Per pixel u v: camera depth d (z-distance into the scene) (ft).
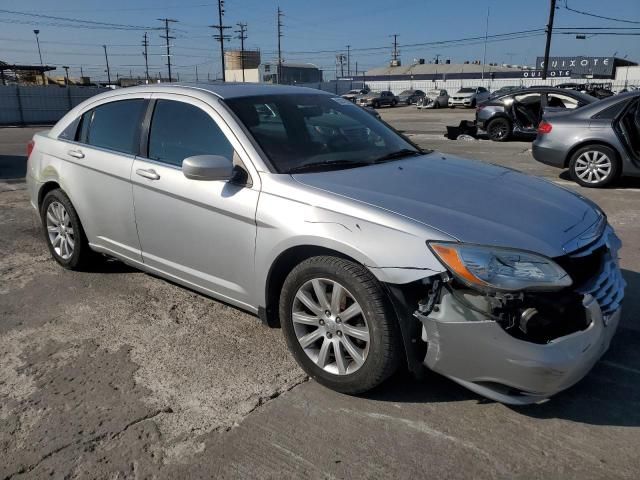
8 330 12.51
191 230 11.81
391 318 9.08
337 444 8.69
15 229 20.79
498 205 9.86
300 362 10.44
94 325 12.75
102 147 14.10
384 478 7.97
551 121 29.07
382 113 123.44
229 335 12.23
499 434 8.89
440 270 8.56
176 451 8.57
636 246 18.34
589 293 8.83
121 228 13.61
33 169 16.28
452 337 8.57
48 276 15.74
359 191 9.96
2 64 143.74
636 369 10.75
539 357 8.21
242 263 11.00
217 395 10.01
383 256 8.92
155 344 11.86
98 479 8.02
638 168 27.02
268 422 9.25
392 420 9.27
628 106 27.02
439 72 323.78
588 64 275.39
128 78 271.90
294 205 10.05
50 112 119.34
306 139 11.99
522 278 8.31
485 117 51.60
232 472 8.13
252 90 12.99
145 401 9.83
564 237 9.13
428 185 10.54
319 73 299.17
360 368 9.50
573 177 28.63
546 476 7.98
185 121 12.39
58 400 9.86
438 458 8.36
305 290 10.11
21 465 8.27
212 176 10.52
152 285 15.03
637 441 8.72
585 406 9.61
